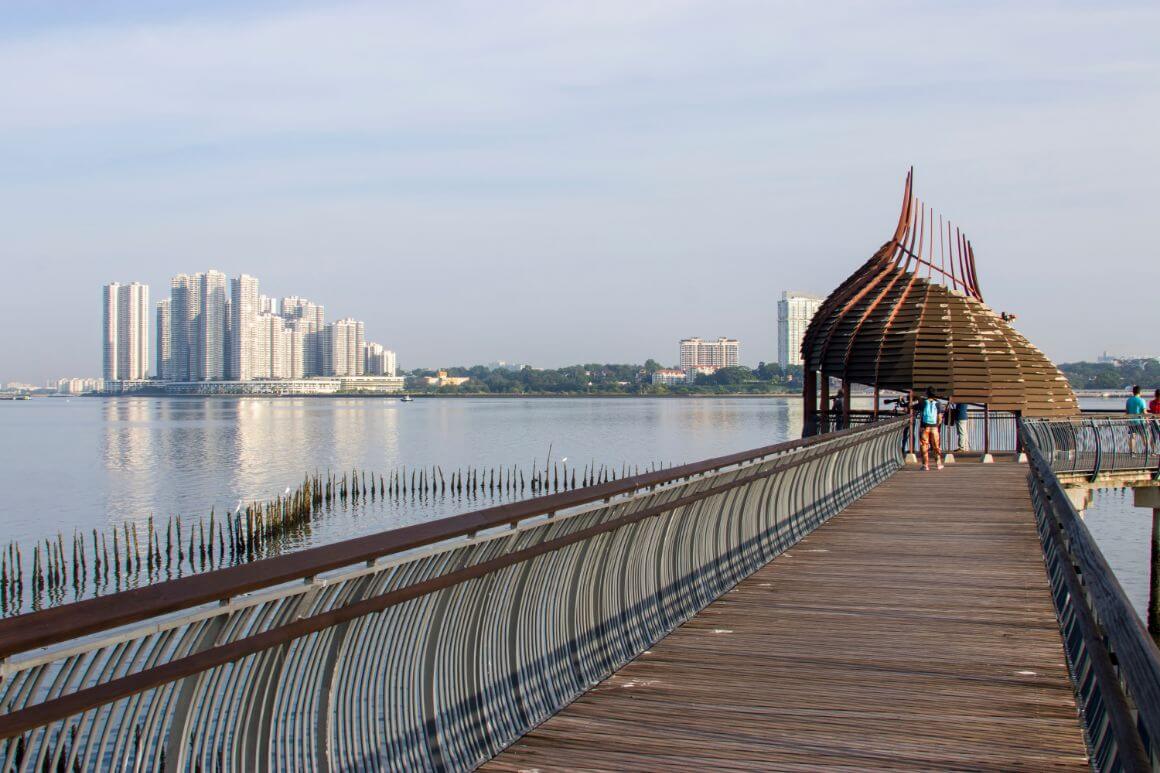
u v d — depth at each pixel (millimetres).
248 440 114250
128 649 3477
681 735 6312
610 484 6629
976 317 31281
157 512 52656
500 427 144875
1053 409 31406
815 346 32656
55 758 3311
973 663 7988
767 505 13125
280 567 3693
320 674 4430
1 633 2697
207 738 3779
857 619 9516
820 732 6367
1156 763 2850
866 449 21500
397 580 4816
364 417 190125
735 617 9609
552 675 6945
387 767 4945
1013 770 5730
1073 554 5465
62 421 178875
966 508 17969
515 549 5902
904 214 32062
